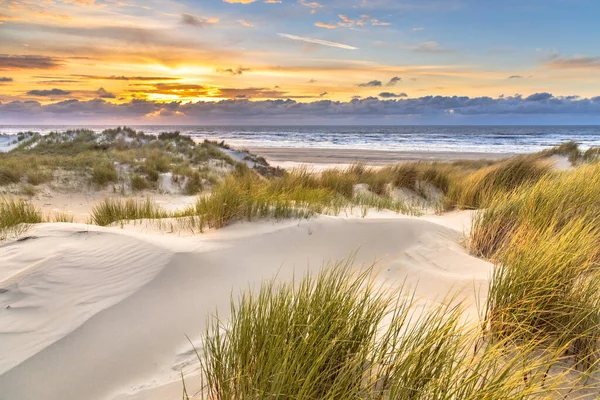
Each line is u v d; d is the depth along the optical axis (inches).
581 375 65.7
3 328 104.3
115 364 96.7
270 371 66.8
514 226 167.6
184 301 125.6
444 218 248.7
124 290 125.0
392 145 1872.5
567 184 196.2
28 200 395.5
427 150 1533.0
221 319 119.0
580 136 2696.9
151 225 210.1
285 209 216.4
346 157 1218.0
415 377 64.0
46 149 762.2
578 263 103.3
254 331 79.3
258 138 2709.2
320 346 70.3
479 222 185.2
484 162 769.6
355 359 67.4
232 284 139.8
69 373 92.4
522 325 85.0
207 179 543.2
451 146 1755.7
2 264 139.8
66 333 103.3
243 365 73.0
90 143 800.9
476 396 58.4
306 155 1305.4
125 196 451.8
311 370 62.7
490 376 68.7
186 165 596.4
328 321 77.9
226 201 207.9
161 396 80.7
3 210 219.5
